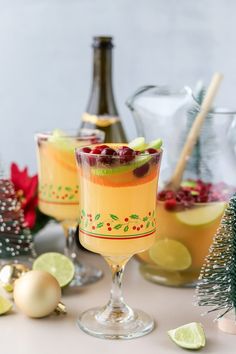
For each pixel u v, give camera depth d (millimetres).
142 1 1394
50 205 877
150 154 704
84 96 1441
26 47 1428
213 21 1391
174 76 1421
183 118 874
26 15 1413
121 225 708
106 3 1397
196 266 841
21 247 930
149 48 1414
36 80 1442
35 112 1457
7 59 1434
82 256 985
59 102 1449
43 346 709
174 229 822
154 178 721
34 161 1479
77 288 857
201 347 698
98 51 1001
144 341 721
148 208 721
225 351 700
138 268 929
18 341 719
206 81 1417
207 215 814
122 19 1402
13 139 1474
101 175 697
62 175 864
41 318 771
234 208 724
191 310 794
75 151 729
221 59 1405
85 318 766
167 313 786
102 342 718
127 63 1422
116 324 748
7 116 1462
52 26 1415
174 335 715
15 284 773
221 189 868
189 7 1390
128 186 699
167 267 844
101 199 707
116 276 769
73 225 913
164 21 1398
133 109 885
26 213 967
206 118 884
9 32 1423
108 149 703
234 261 726
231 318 742
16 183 979
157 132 879
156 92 876
